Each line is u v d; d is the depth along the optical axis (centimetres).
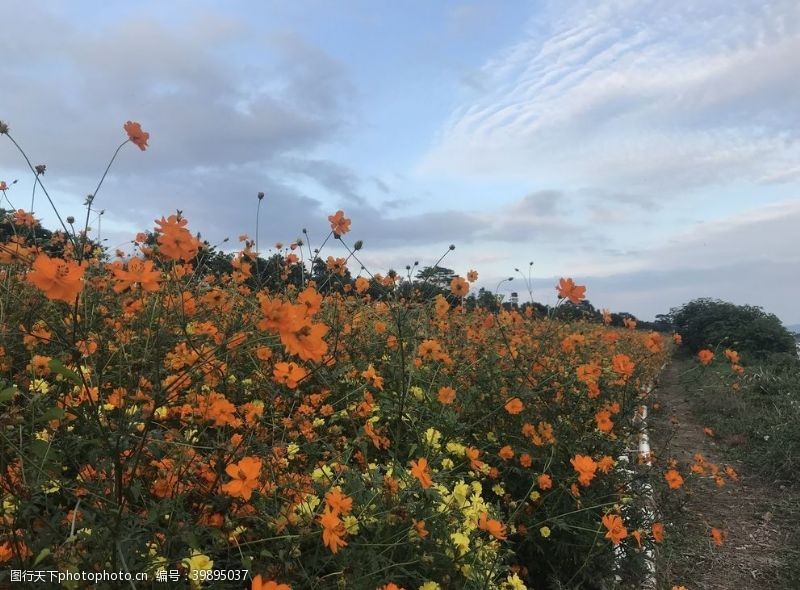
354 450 237
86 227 193
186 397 192
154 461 160
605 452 307
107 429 149
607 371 352
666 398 966
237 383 238
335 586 154
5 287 205
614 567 278
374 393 284
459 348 373
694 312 2103
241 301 280
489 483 287
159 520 149
